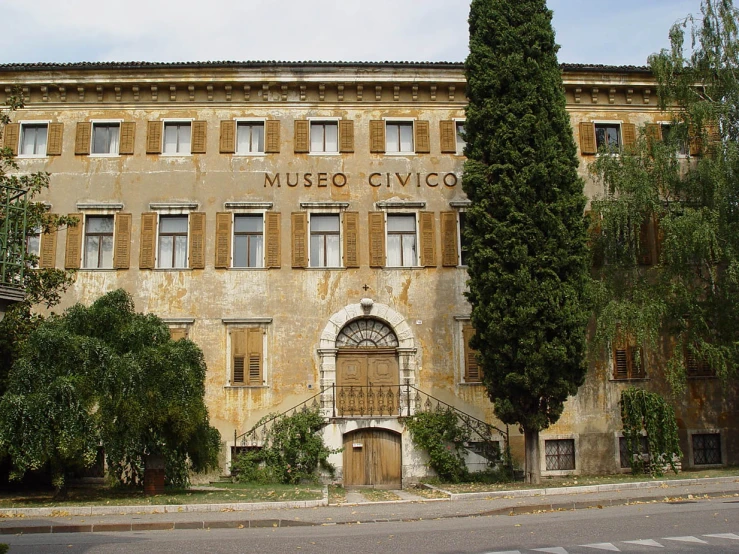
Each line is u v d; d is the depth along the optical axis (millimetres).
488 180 23688
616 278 26266
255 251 27719
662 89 26875
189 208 27703
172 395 19438
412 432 25188
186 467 21500
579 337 22406
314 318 27000
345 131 28406
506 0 24844
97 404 18781
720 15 26375
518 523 13672
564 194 23297
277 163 28156
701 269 26172
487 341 23109
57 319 20922
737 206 24938
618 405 27188
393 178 28172
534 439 22688
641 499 16891
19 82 28109
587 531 12305
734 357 24703
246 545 11797
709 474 23109
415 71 28438
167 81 28141
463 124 28578
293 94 28641
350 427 25219
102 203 27641
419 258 27547
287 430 25047
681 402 27344
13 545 12164
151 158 28094
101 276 27094
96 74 28172
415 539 12023
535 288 22297
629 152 26500
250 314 26938
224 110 28609
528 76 24047
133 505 16891
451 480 24609
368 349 27078
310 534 13055
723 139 25797
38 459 17391
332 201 27844
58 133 28188
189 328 26781
